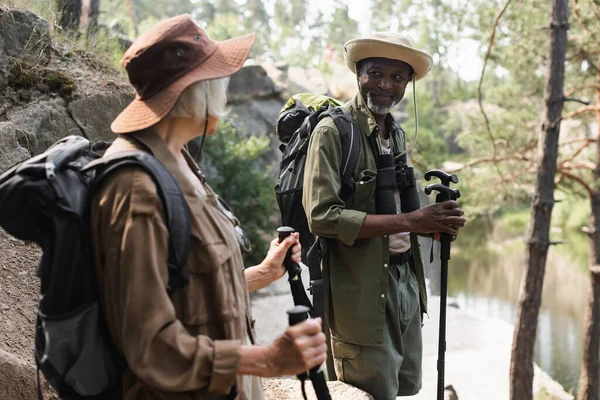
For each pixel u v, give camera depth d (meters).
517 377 7.80
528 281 8.21
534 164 10.02
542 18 9.89
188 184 1.50
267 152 14.42
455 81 48.34
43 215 1.39
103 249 1.39
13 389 2.53
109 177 1.39
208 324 1.48
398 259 2.79
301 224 2.83
